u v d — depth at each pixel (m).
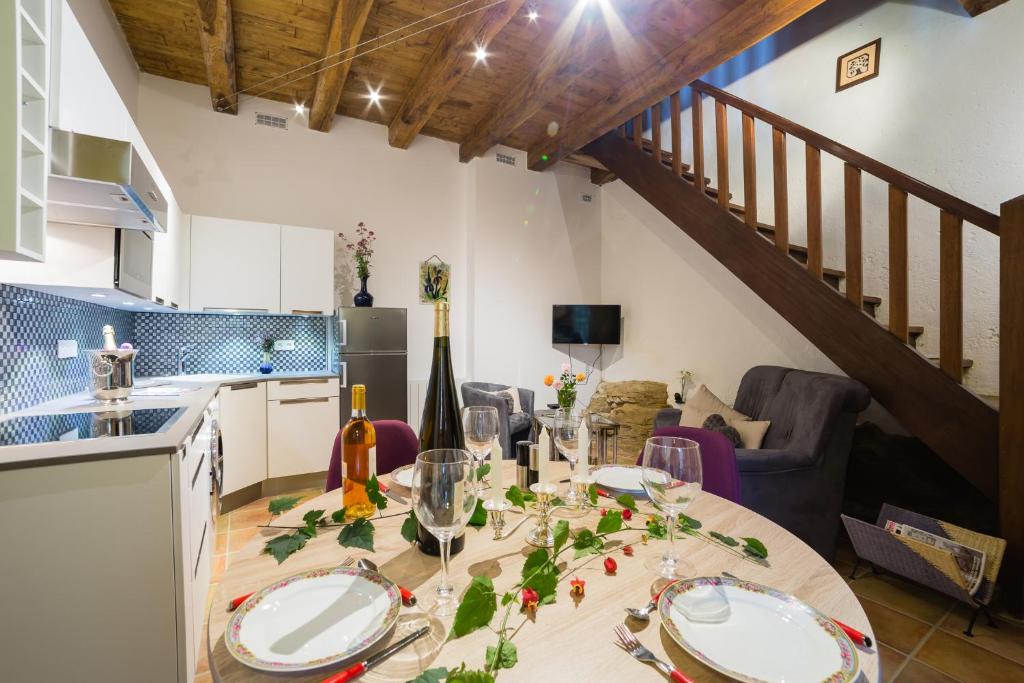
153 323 3.69
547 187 5.49
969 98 2.93
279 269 3.70
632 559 0.90
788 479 2.41
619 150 4.21
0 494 1.22
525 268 5.31
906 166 3.23
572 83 3.92
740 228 3.18
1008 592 2.02
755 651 0.62
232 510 3.24
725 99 3.25
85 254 1.88
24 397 1.94
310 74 3.69
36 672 1.26
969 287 2.91
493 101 4.23
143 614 1.35
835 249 3.60
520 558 0.89
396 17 3.08
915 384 2.38
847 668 0.57
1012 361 1.99
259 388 3.44
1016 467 1.99
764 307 4.11
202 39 3.01
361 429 1.12
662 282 5.09
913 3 3.19
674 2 3.00
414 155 4.79
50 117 1.32
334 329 4.19
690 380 4.75
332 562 0.87
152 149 3.67
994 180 2.83
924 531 2.21
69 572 1.28
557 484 1.35
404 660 0.60
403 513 1.10
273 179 4.11
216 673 0.58
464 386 4.16
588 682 0.57
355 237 4.45
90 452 1.29
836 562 2.57
